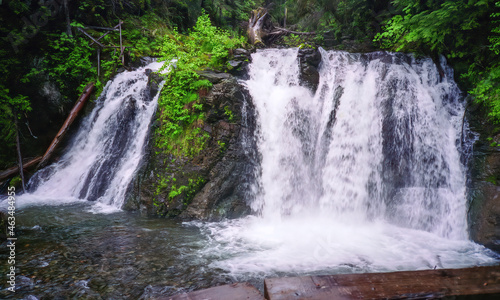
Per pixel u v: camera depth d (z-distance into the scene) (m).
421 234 6.72
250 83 9.20
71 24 11.20
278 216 7.91
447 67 8.73
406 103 8.02
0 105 9.82
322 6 16.45
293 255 5.42
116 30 12.68
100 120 10.22
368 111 8.30
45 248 5.34
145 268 4.70
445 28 8.17
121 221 6.99
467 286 2.62
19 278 4.25
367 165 7.97
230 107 7.88
